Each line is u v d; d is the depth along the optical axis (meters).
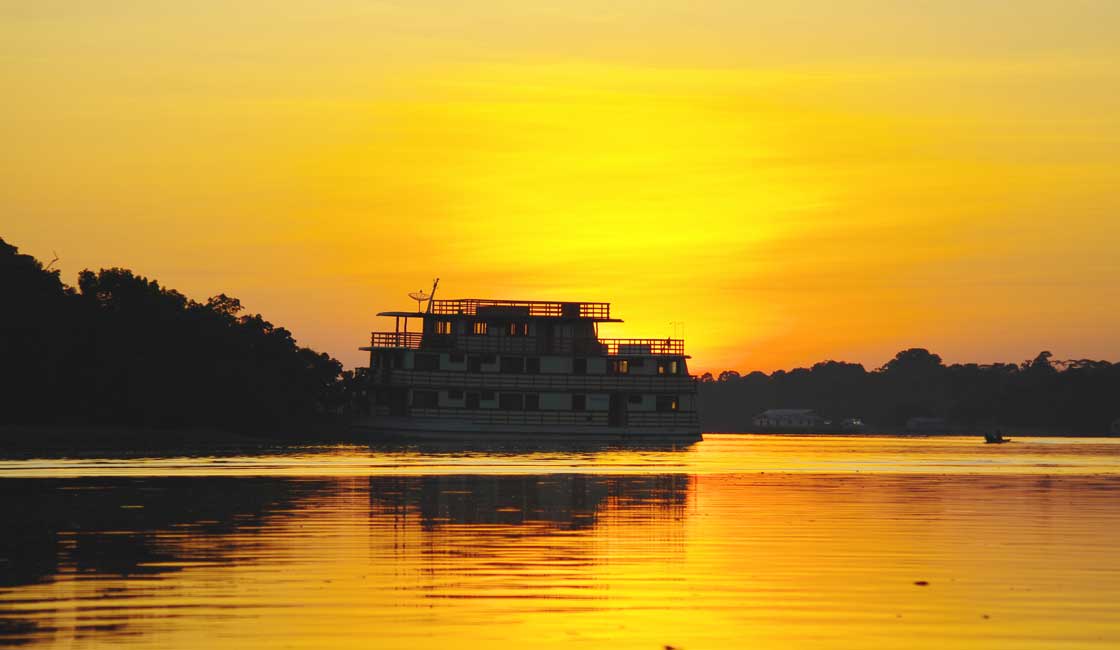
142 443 120.44
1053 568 39.78
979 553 43.03
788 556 42.22
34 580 36.44
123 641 29.11
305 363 163.12
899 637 30.09
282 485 70.88
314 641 29.25
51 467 84.56
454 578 37.38
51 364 129.75
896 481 80.06
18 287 136.25
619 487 72.62
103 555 41.22
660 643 29.39
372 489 68.62
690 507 59.66
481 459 105.06
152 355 137.25
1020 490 71.94
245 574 37.72
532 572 38.53
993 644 29.42
